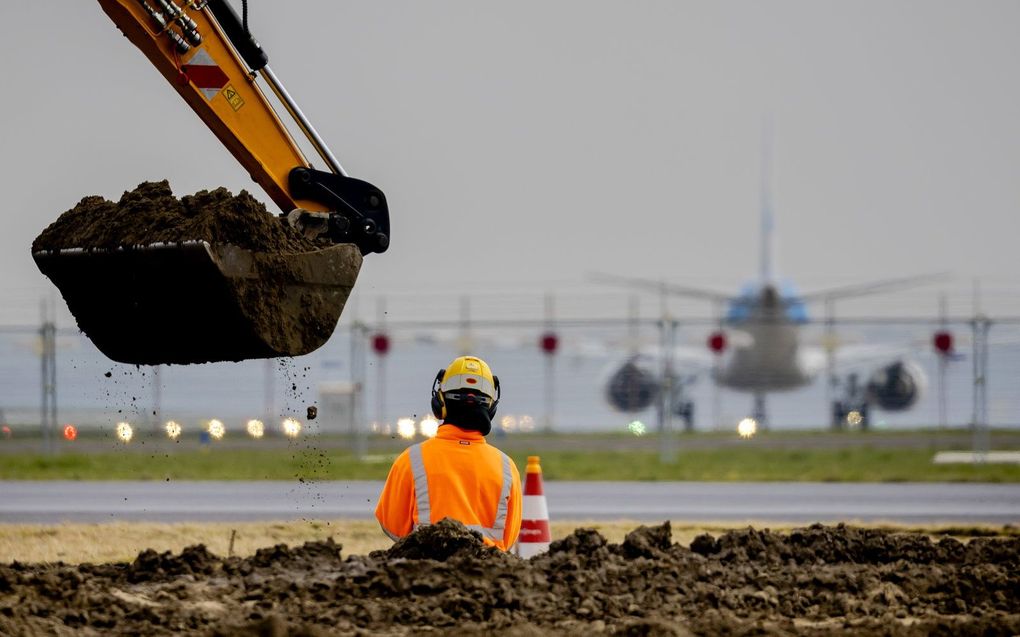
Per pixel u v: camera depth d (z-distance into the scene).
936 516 62.56
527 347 141.12
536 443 122.56
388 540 51.38
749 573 32.31
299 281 32.78
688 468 93.25
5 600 28.53
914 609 30.00
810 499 71.56
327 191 35.03
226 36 34.44
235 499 70.00
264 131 34.78
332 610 28.33
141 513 62.50
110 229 32.47
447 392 33.69
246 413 130.50
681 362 140.88
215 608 29.02
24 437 123.69
